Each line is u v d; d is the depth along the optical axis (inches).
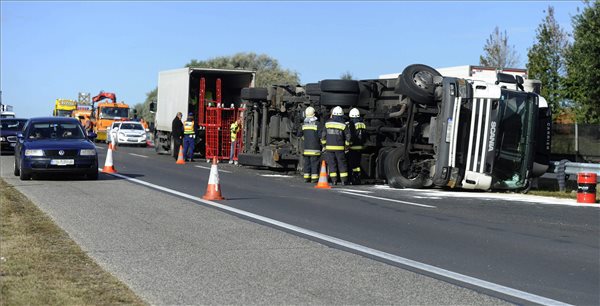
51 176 820.0
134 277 320.2
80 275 317.4
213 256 370.0
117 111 2197.3
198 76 1304.1
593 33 1170.0
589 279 333.1
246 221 491.5
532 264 366.0
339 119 800.9
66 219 486.6
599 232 475.8
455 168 735.1
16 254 358.6
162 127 1423.5
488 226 496.1
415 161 791.7
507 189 754.8
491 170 730.8
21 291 283.7
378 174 816.3
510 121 741.9
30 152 757.9
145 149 1738.4
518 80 766.5
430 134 761.0
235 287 305.7
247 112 1082.7
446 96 735.1
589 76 1173.7
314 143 828.6
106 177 831.7
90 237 418.3
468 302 287.0
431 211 573.6
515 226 498.0
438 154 741.9
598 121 1194.6
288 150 958.4
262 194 679.1
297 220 506.0
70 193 649.0
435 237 445.4
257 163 1023.0
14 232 424.8
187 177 858.8
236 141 1176.8
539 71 1441.9
